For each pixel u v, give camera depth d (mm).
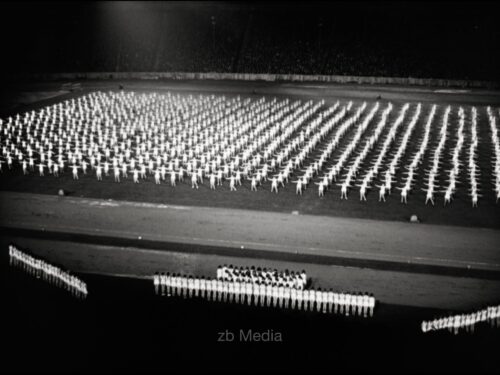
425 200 44562
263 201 44781
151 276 34969
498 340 28906
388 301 32156
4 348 28266
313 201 44625
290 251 37062
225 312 31406
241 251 37188
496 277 33906
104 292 33406
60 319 30781
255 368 26734
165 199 45406
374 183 48031
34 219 42438
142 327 30062
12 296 32938
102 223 41500
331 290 32188
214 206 43875
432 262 35531
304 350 28266
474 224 40219
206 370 26703
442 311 31172
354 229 39656
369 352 27938
